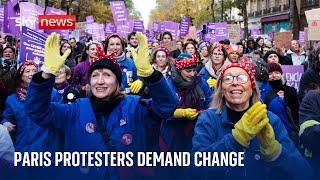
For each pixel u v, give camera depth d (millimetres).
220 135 3568
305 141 4137
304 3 45969
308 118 4449
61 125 3648
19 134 4746
